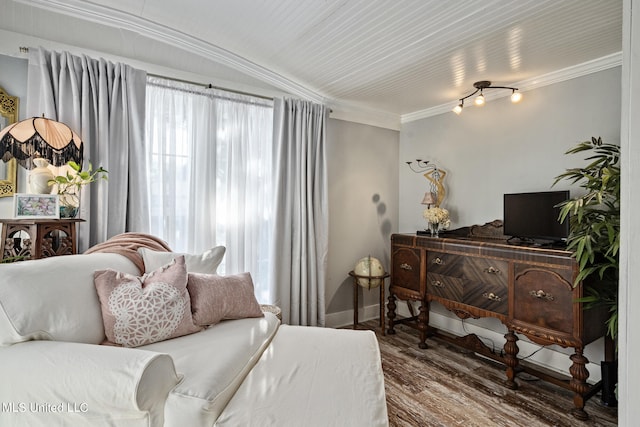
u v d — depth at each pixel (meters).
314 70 2.97
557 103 2.78
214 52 2.77
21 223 1.81
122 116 2.36
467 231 3.39
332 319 3.67
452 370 2.68
